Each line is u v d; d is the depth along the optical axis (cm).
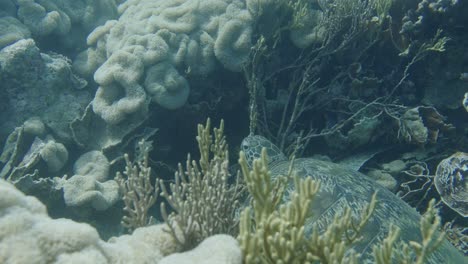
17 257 149
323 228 305
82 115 550
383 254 183
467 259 330
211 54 539
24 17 599
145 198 284
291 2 555
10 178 450
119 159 510
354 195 338
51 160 473
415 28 517
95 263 157
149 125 539
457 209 448
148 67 520
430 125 525
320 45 586
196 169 284
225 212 281
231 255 172
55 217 457
